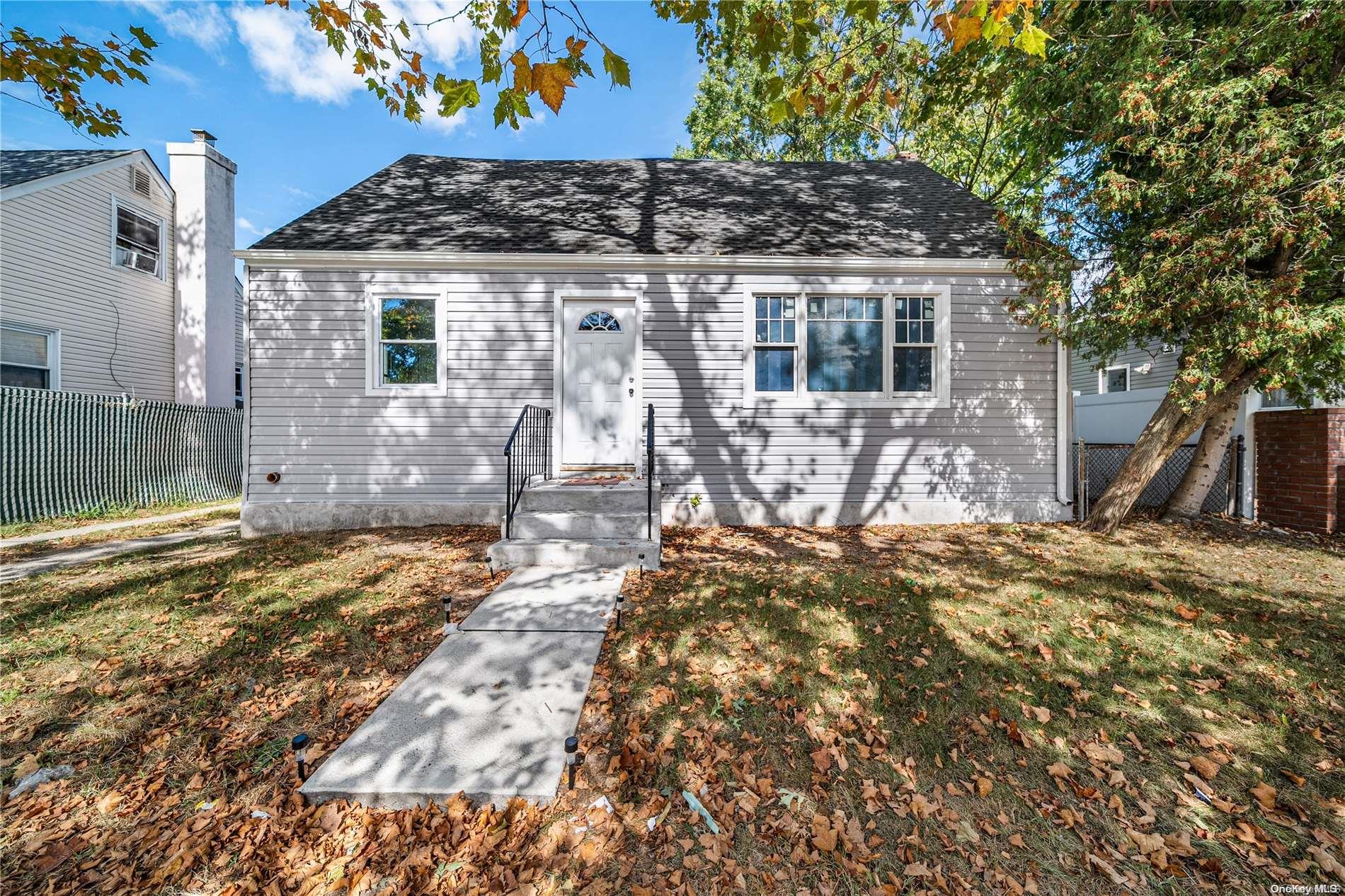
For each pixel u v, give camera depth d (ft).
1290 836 6.94
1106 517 22.65
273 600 14.58
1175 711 9.50
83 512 27.91
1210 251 16.83
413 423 23.82
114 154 37.09
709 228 26.27
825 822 7.08
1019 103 23.36
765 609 13.89
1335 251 16.90
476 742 8.64
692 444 24.38
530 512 19.43
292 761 8.38
